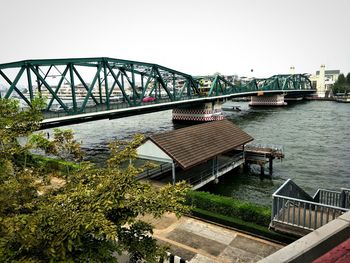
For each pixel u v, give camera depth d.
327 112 89.38
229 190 27.34
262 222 14.23
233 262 11.80
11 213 6.89
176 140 23.42
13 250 5.39
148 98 60.28
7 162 8.14
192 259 12.02
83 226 5.55
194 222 15.30
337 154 40.50
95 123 77.69
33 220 5.35
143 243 7.05
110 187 6.86
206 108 75.12
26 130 9.38
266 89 114.06
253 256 12.20
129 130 64.81
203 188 26.12
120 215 6.70
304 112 91.56
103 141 51.81
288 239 12.78
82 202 6.42
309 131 58.16
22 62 33.56
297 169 34.00
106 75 44.09
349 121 69.75
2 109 9.23
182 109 78.81
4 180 7.85
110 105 46.56
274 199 12.77
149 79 54.03
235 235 13.92
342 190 15.03
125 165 27.70
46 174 9.84
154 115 98.81
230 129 30.66
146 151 22.33
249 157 32.03
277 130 60.19
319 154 40.62
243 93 90.12
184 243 13.27
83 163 9.12
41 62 35.44
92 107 43.62
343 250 2.36
